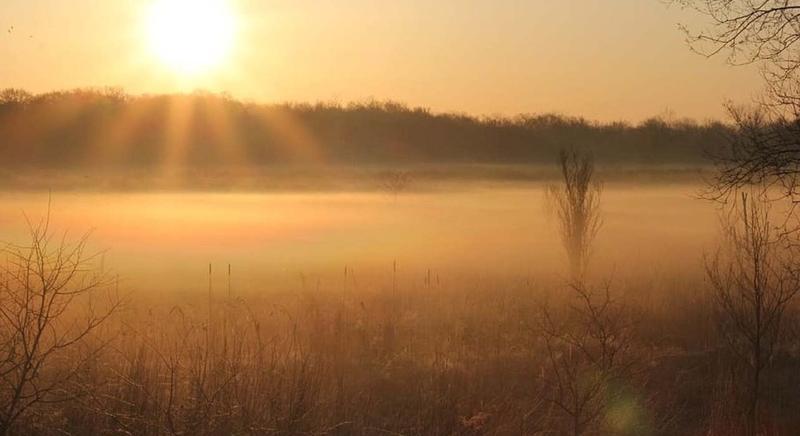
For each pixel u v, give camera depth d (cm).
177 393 797
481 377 1062
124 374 827
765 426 856
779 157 940
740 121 966
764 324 946
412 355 1217
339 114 12531
